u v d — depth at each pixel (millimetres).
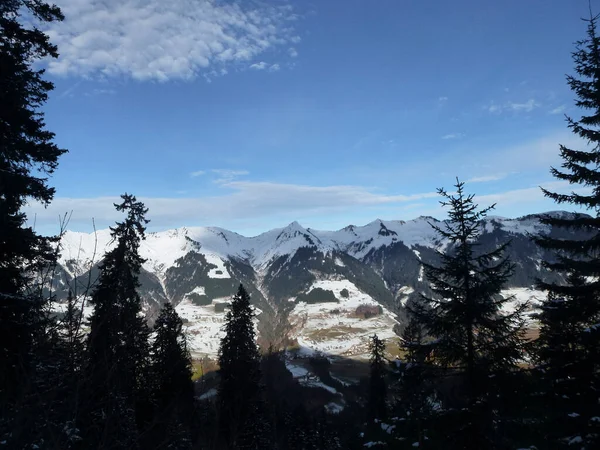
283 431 31906
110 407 4883
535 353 13219
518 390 12281
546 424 13102
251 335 28219
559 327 14938
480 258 13117
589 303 12062
